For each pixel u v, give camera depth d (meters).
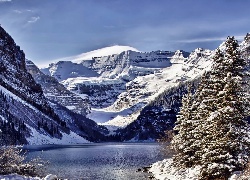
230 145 35.50
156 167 71.06
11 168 37.03
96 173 72.00
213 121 37.12
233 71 37.44
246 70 37.62
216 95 38.09
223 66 37.84
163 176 57.72
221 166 35.31
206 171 37.06
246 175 30.64
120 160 108.69
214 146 36.56
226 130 36.44
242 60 37.34
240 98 36.19
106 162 100.75
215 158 36.06
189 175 45.34
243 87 37.19
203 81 51.19
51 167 82.44
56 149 182.62
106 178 63.72
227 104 36.75
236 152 35.97
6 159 37.09
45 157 116.62
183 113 58.75
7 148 39.66
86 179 62.59
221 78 38.44
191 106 57.53
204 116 46.34
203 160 37.75
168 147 76.25
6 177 32.94
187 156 55.16
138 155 134.25
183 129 57.22
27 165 39.56
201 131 45.81
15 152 39.16
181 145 56.19
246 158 35.06
